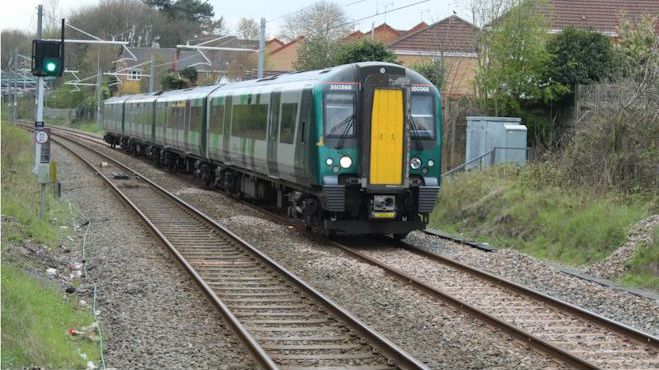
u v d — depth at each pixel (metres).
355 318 11.59
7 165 27.66
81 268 16.06
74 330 11.04
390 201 19.17
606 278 16.30
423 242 20.34
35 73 22.25
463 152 30.78
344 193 18.97
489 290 14.50
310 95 19.50
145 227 21.94
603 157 21.30
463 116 31.95
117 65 100.56
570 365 9.99
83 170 40.62
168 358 10.15
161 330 11.48
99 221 23.14
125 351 10.42
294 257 17.81
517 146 27.67
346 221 19.28
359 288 14.55
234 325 11.34
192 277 14.98
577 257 18.14
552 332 11.74
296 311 12.77
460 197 23.86
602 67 32.50
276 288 14.48
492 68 34.25
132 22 120.12
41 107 28.50
